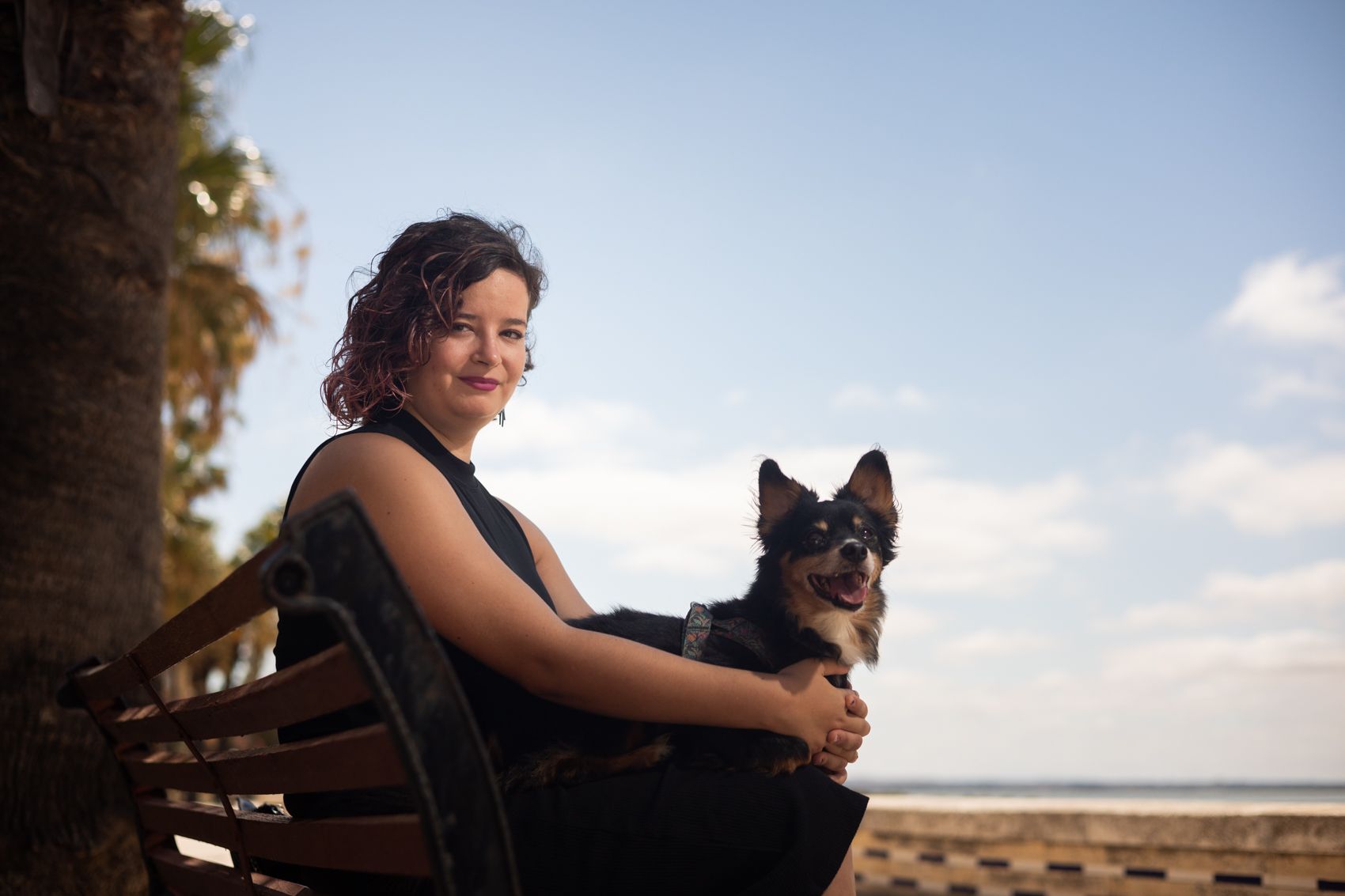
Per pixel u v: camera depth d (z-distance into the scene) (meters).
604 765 2.13
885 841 5.89
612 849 1.90
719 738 2.19
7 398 4.58
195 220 13.00
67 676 2.15
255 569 1.23
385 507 1.91
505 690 2.16
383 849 1.35
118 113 5.02
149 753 2.12
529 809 1.96
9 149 4.77
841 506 3.34
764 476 3.49
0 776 4.18
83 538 4.61
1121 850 4.78
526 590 1.96
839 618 3.15
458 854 1.16
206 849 3.75
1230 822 4.36
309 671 1.27
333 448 2.03
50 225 4.78
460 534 1.93
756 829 1.91
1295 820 4.18
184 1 5.48
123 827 4.38
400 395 2.30
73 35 4.95
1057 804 5.13
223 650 29.53
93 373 4.78
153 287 5.12
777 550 3.34
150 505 5.02
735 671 2.12
